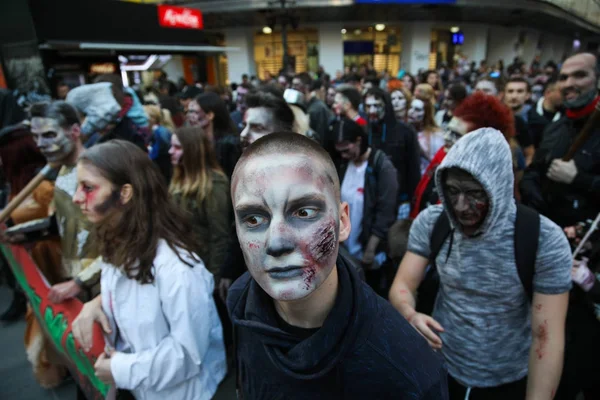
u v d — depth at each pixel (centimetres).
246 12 1491
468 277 116
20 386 230
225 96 785
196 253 140
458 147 107
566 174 177
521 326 117
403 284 134
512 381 120
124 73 888
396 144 282
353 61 2052
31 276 200
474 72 1334
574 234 166
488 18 1944
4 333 281
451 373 128
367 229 212
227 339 213
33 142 234
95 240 162
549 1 1772
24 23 513
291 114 188
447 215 119
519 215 108
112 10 661
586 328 141
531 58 2748
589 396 152
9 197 247
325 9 1516
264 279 60
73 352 160
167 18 823
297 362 63
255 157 61
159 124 414
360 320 63
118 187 129
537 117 354
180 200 204
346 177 223
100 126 255
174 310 126
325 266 60
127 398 135
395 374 63
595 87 187
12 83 555
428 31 1881
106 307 132
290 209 58
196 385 139
